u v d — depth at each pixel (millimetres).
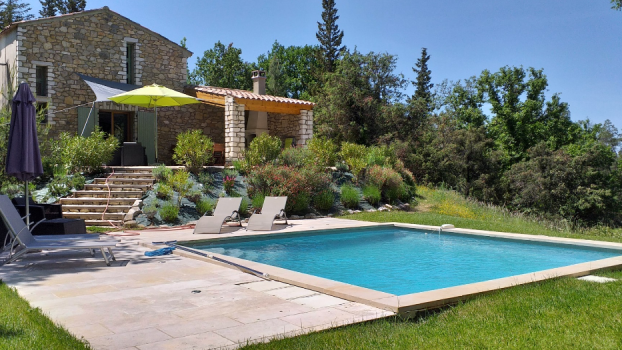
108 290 6109
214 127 24969
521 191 36906
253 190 16781
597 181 35156
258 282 6605
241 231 12648
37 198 14664
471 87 47719
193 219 14617
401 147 34750
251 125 25188
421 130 38406
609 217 34844
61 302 5488
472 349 3908
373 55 39875
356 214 17125
